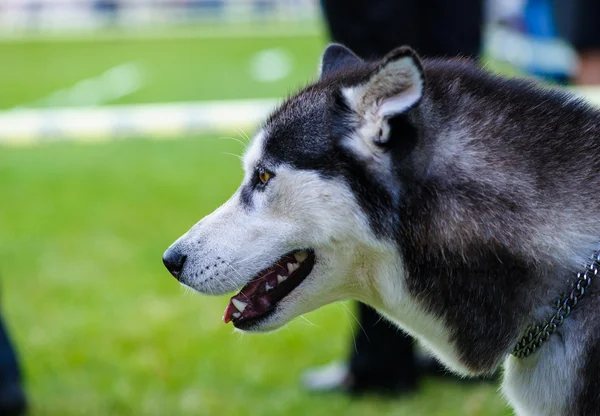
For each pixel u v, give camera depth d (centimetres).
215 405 478
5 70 2084
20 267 705
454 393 481
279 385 501
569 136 292
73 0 3941
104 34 3180
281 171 304
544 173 287
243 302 325
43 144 1234
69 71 2045
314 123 303
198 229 322
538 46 979
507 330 292
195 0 4050
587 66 618
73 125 854
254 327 324
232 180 976
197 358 534
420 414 458
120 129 852
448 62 322
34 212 863
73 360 536
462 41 443
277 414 466
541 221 284
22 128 852
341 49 355
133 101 1496
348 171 295
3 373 455
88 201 900
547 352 290
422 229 292
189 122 854
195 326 583
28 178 1018
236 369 520
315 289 315
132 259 716
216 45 2573
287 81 1731
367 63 337
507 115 295
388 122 284
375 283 310
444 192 290
